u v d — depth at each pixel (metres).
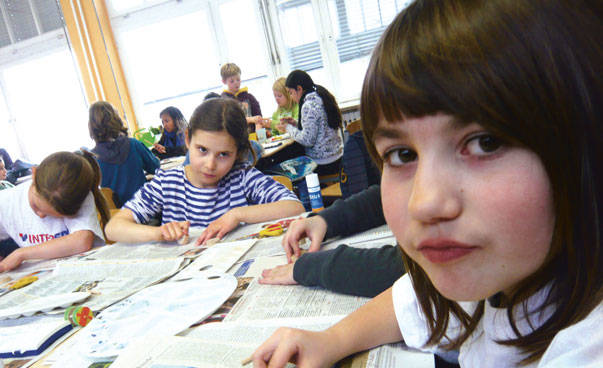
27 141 5.34
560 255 0.28
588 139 0.23
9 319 0.76
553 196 0.24
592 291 0.26
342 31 4.52
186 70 5.16
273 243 0.96
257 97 5.07
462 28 0.24
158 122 5.39
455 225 0.25
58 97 5.17
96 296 0.81
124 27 5.07
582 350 0.25
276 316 0.59
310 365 0.44
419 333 0.47
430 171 0.25
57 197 1.25
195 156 1.29
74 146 5.32
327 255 0.67
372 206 0.91
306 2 4.52
